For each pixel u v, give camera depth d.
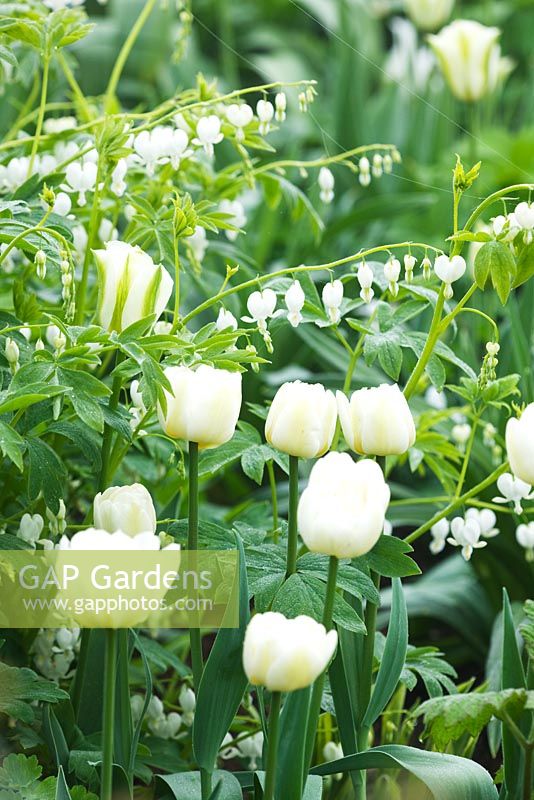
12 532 2.34
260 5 7.79
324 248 4.21
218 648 1.62
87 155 2.27
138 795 2.07
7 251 1.86
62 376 1.72
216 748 1.67
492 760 2.65
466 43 4.22
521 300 3.35
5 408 1.65
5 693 1.82
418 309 2.13
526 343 3.07
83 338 1.70
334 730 2.25
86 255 2.10
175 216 1.86
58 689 1.86
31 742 1.94
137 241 2.30
